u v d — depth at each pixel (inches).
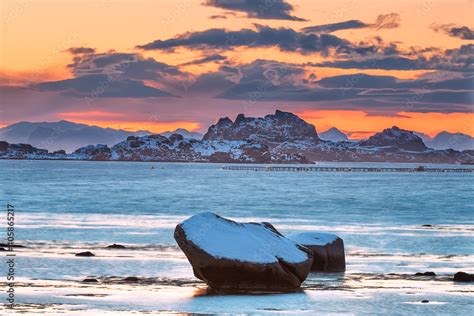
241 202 6353.3
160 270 2331.4
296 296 1900.8
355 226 4141.2
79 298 1830.7
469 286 2095.2
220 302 1811.0
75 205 5580.7
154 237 3363.7
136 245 3046.3
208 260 1940.2
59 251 2773.1
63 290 1937.7
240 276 1955.0
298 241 2389.3
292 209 5551.2
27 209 5113.2
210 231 1990.7
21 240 3179.1
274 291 1962.4
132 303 1784.0
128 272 2285.9
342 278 2226.9
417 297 1916.8
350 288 2038.6
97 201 6122.1
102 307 1733.5
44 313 1656.0
